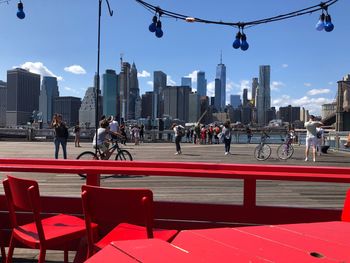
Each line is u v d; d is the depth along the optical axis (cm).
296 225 264
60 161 409
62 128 1566
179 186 946
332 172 373
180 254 202
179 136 2052
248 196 395
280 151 1856
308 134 1756
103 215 305
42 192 865
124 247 212
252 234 239
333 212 391
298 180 362
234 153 2170
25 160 411
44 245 329
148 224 294
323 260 195
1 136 3422
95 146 1124
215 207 403
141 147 2648
